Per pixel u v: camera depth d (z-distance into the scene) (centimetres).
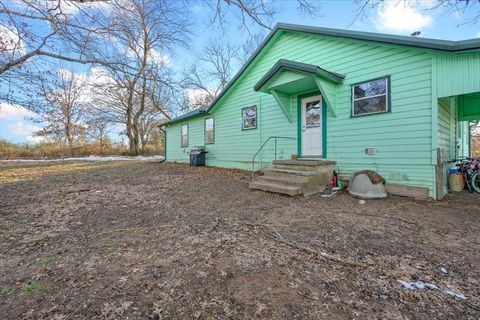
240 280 231
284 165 743
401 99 600
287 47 884
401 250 295
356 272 244
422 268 252
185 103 2639
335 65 738
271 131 945
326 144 761
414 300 201
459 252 289
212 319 182
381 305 195
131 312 189
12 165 1477
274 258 275
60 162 1739
